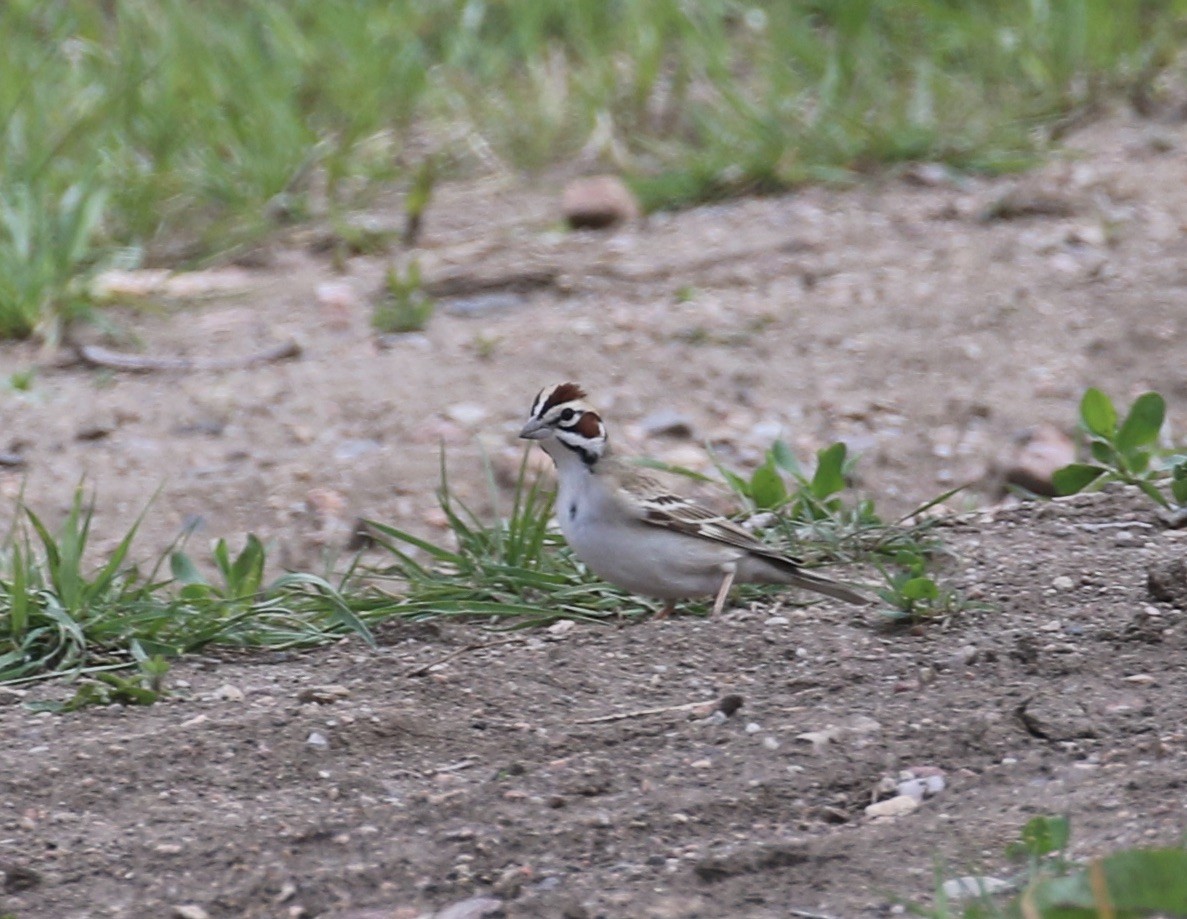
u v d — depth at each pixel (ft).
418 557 38.40
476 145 62.13
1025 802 22.45
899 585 31.07
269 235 56.90
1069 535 34.45
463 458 42.80
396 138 63.00
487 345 48.57
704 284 52.29
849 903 19.94
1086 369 46.39
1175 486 34.88
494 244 55.67
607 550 31.81
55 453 43.80
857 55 65.51
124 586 32.86
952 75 65.36
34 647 31.17
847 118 60.23
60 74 63.72
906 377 46.62
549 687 28.71
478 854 22.31
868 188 58.23
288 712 27.25
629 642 30.63
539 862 22.08
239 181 59.16
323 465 42.73
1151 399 36.60
